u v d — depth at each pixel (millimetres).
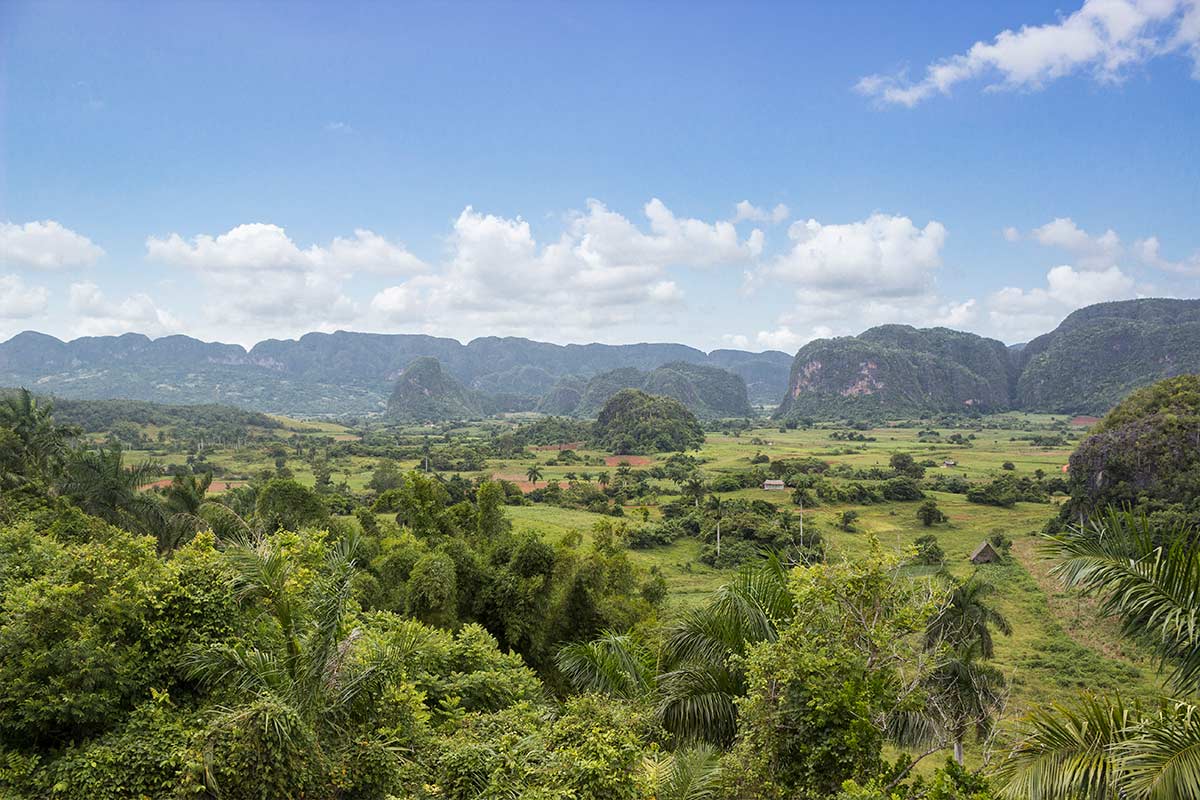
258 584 10000
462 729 11203
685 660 10602
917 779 7918
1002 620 22594
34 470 33281
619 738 9188
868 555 9336
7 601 9820
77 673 8875
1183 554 6391
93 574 10352
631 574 26141
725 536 60438
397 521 37000
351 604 15602
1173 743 5684
